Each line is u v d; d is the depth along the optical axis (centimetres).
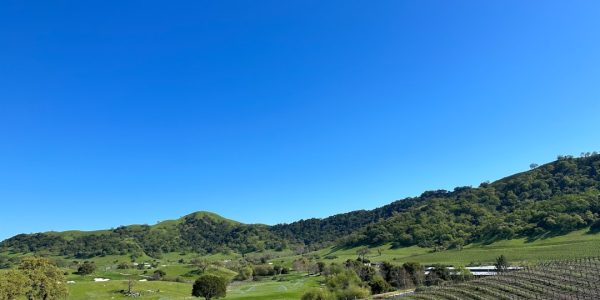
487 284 9675
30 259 11450
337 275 13762
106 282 17050
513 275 10075
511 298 7912
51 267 11744
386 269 16362
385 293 13125
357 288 12888
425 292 10525
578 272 9112
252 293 15450
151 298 14700
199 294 13800
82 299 14025
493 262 18612
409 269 15625
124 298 14488
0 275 10531
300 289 15875
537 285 8569
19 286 10469
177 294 16075
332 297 12450
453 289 10025
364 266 18138
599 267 9319
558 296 7419
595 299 6794
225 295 14300
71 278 19850
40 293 11075
